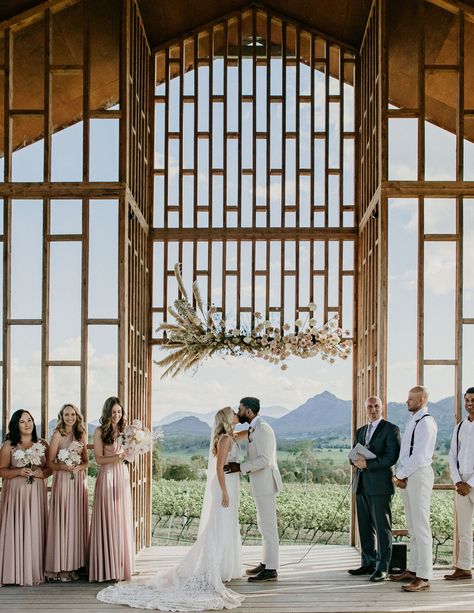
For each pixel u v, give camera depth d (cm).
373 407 651
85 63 728
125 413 698
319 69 916
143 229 832
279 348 817
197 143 874
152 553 788
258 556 767
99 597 575
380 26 748
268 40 869
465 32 762
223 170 870
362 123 856
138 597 572
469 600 573
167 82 877
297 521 1051
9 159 726
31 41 767
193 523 1077
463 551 644
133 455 636
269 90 871
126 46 729
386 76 744
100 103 866
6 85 735
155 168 876
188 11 840
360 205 862
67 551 623
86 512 642
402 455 630
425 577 605
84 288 707
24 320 710
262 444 648
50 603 564
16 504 620
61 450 623
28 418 633
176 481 1368
